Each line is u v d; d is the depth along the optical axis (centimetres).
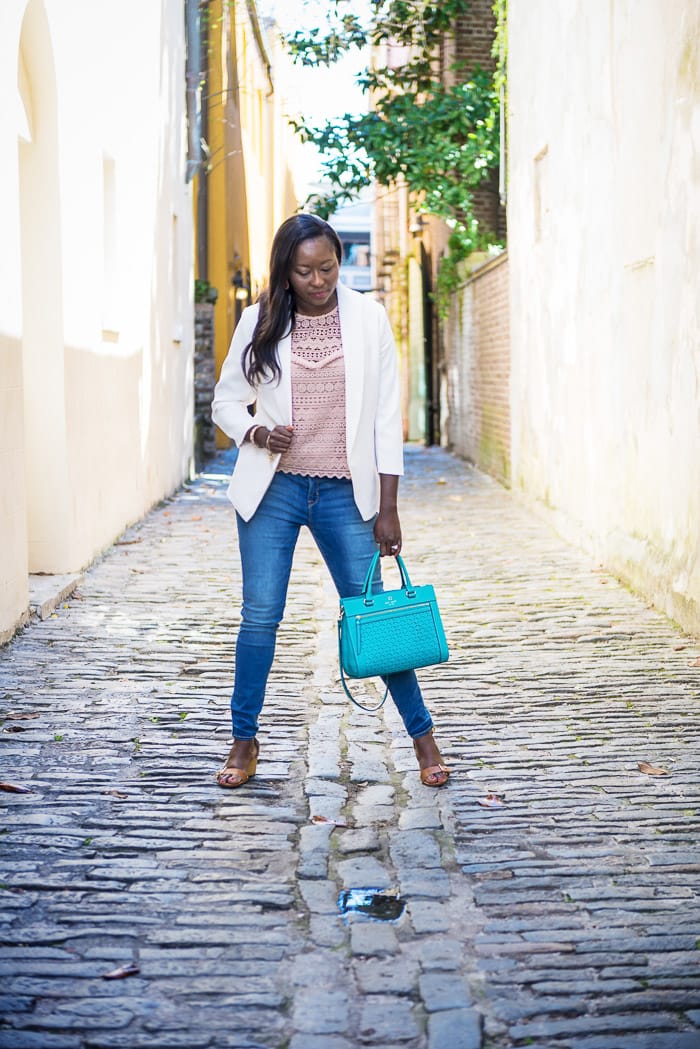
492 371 1577
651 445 778
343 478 447
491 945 336
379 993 312
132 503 1116
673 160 727
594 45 931
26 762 481
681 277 713
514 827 422
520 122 1294
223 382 451
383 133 1745
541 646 679
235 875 382
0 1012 301
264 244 3325
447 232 2038
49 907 357
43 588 777
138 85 1153
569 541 1041
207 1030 296
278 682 608
